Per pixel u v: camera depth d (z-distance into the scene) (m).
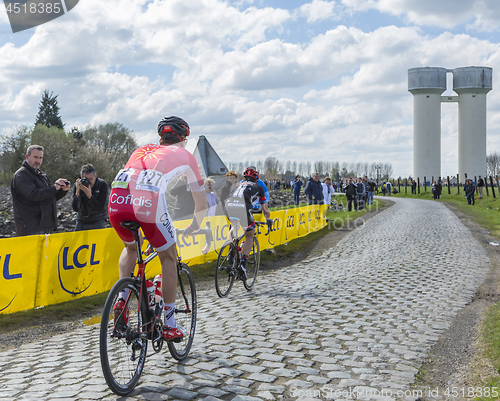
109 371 2.77
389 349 4.14
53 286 5.96
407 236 13.75
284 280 7.73
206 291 6.87
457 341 4.44
